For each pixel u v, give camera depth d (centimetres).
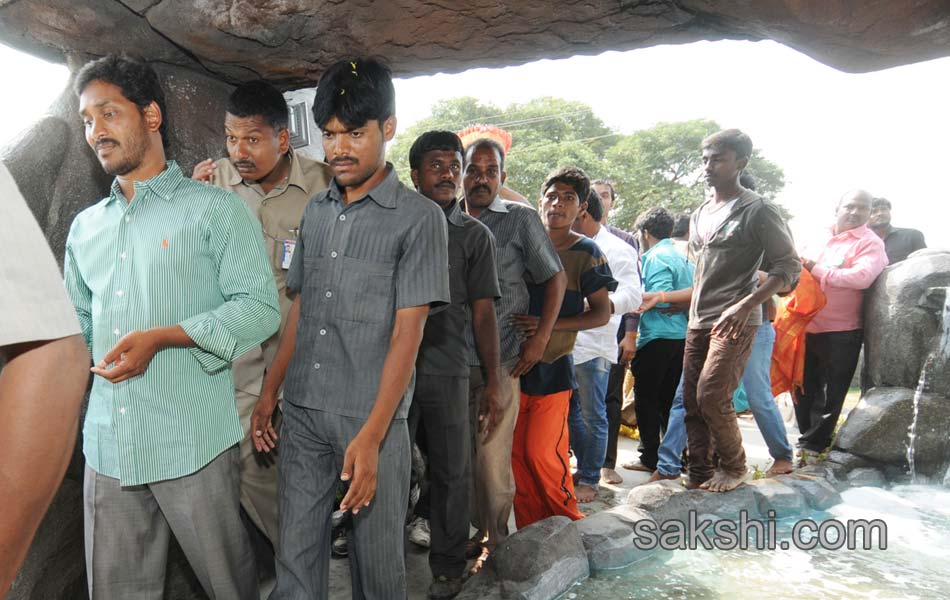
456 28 236
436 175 250
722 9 216
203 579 198
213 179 259
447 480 255
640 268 466
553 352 296
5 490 71
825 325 464
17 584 208
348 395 187
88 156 241
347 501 168
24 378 72
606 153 2820
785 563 293
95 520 186
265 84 237
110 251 181
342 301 188
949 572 286
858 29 207
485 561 267
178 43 245
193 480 185
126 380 177
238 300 187
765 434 406
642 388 446
